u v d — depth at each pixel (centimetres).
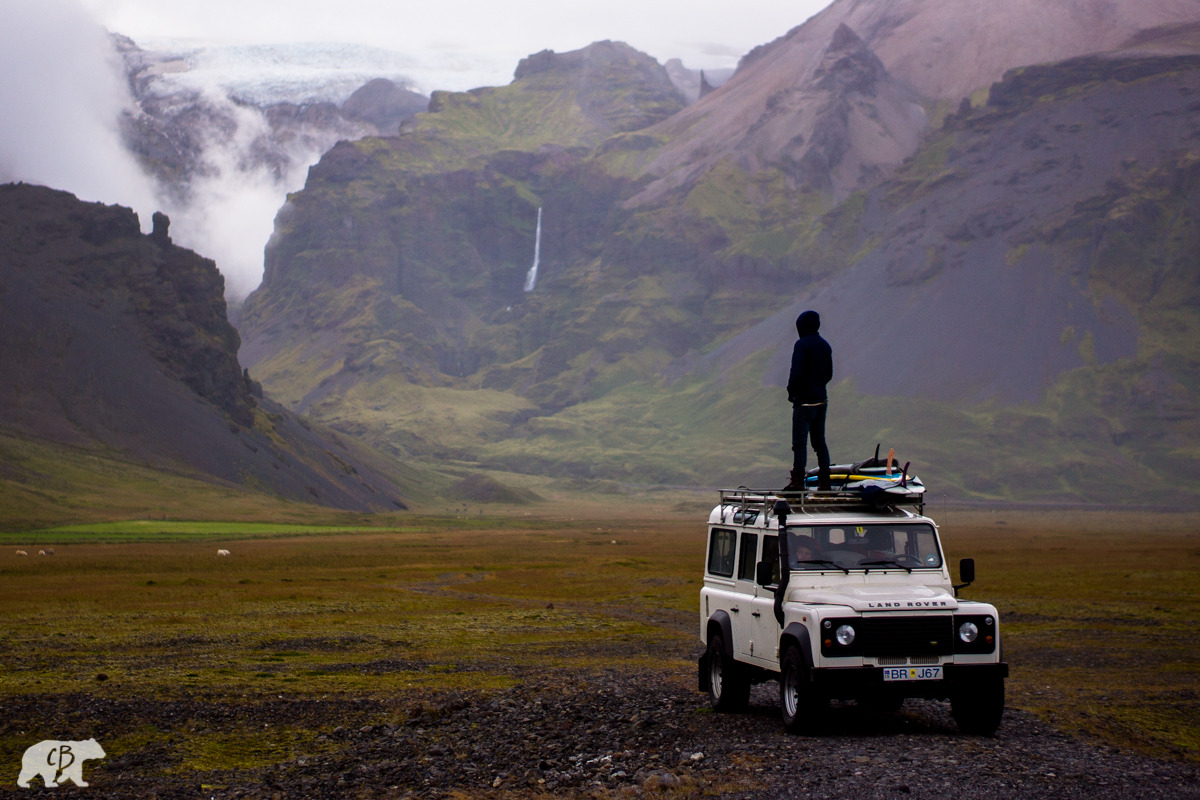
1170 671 2602
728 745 1481
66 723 1825
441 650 3228
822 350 1812
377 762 1523
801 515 1688
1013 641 3441
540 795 1284
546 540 16600
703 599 1983
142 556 10475
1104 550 12238
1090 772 1271
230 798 1305
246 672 2625
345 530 19488
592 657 3033
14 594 5803
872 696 1492
